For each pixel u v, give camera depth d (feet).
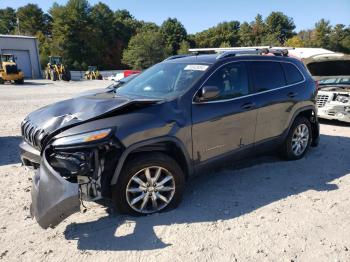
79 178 11.07
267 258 10.27
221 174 16.84
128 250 10.64
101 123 11.60
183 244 10.93
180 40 327.26
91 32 254.68
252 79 15.97
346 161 18.98
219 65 14.76
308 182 15.93
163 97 13.64
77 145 10.98
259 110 15.84
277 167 17.83
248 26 363.56
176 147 13.01
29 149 13.15
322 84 31.40
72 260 10.17
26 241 11.15
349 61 32.35
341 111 27.71
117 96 14.55
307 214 12.87
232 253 10.49
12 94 59.47
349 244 11.04
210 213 12.87
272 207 13.39
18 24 273.54
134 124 11.91
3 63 94.43
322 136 24.84
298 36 358.02
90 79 141.49
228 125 14.56
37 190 11.00
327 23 326.03
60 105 14.02
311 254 10.50
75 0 250.57
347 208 13.38
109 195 12.12
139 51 250.16
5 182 15.85
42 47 239.91
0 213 12.92
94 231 11.67
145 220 12.32
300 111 18.33
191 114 13.32
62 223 12.21
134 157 12.22
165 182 12.75
